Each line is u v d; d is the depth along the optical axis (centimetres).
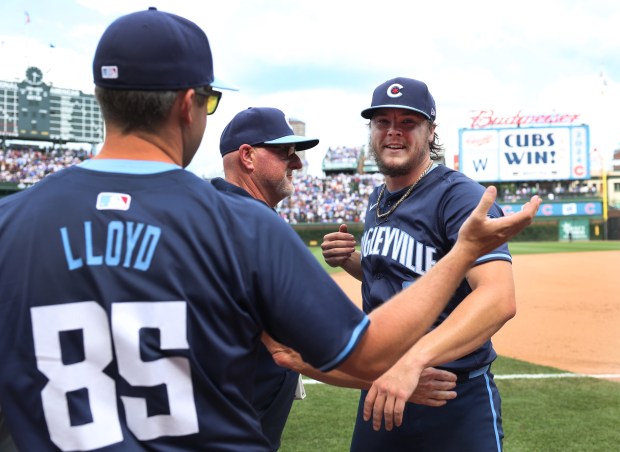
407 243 236
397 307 120
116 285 105
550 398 512
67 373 104
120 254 107
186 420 105
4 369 106
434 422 227
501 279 191
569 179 3725
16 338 106
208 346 107
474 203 220
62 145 4934
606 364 650
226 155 217
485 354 229
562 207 3412
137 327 104
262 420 171
